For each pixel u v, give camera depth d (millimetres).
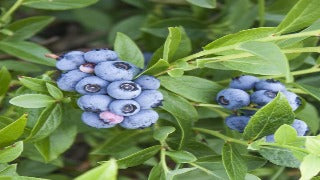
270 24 630
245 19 628
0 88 537
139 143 633
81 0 573
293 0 620
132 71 480
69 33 809
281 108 479
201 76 555
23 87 527
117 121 481
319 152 446
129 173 650
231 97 501
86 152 751
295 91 535
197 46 646
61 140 538
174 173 487
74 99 515
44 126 506
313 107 580
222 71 559
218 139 579
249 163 508
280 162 487
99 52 483
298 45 524
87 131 596
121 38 533
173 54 510
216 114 565
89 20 726
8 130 470
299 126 490
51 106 506
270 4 654
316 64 532
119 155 577
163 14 688
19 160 605
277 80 525
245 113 510
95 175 388
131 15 750
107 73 474
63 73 489
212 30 645
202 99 520
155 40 647
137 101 481
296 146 468
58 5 572
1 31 573
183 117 518
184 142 517
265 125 487
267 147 490
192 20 640
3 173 466
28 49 574
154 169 492
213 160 502
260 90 503
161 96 486
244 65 504
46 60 572
